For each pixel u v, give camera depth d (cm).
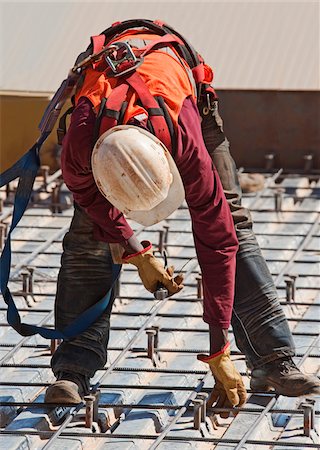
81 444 1083
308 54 2752
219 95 2258
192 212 1094
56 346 1334
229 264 1113
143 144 1012
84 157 1047
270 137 2258
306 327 1417
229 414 1188
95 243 1186
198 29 2873
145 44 1117
